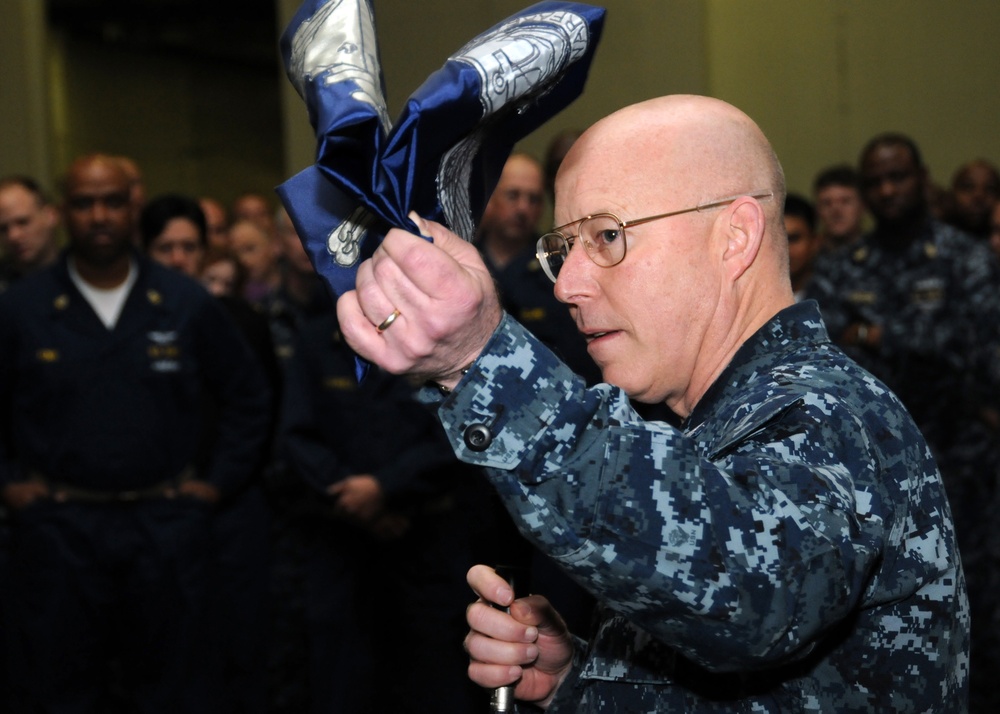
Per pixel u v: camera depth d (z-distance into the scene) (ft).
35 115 25.99
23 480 11.26
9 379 11.18
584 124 21.03
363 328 3.22
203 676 11.27
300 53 3.44
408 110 3.23
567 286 4.03
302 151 23.70
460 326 3.16
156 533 11.16
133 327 11.28
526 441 3.15
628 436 3.14
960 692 3.74
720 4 21.11
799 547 3.03
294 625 13.46
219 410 12.06
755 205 3.96
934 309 12.87
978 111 21.83
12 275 15.23
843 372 3.71
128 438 11.11
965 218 20.06
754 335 3.94
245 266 20.08
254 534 12.46
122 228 11.27
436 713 11.44
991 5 21.66
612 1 20.86
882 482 3.52
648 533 3.03
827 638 3.65
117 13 39.81
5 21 25.94
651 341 3.99
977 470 12.54
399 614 11.72
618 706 3.81
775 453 3.28
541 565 7.72
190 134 44.21
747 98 21.71
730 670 3.13
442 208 3.62
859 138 22.08
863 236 13.60
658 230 3.94
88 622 11.00
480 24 21.71
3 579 11.49
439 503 11.57
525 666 4.47
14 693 11.03
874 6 21.93
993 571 12.42
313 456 11.95
